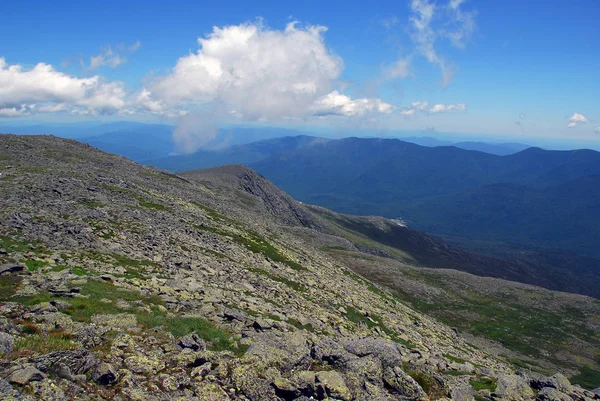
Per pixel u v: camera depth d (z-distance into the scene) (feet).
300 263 209.77
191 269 118.62
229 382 50.75
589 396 75.77
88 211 141.18
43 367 42.73
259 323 80.23
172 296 86.53
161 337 61.36
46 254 92.02
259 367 54.44
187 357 54.80
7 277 72.90
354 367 59.72
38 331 53.06
